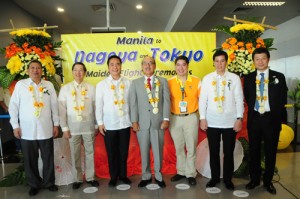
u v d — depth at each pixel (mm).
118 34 3646
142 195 2842
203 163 3385
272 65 9312
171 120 3123
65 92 2998
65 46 3627
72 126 2953
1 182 3162
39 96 2863
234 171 3297
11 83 3285
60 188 3086
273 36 9266
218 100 2850
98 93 2969
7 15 6328
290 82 7938
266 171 2885
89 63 3650
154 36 3662
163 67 3691
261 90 2773
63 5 6766
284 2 6293
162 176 3328
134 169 3506
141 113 2906
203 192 2893
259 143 2869
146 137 2910
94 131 3094
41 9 7180
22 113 2830
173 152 3510
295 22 7781
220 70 2883
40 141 2863
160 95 2924
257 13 7191
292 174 3469
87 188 3061
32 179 2908
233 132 2875
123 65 3668
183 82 3094
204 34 3680
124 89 3018
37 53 3182
